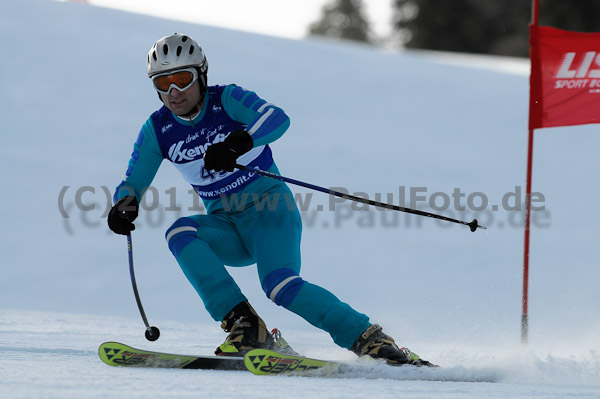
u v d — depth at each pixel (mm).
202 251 10469
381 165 36125
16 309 19219
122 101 41531
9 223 26703
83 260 24359
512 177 36031
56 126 37125
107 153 34781
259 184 11102
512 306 19438
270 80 48875
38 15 52188
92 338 13680
